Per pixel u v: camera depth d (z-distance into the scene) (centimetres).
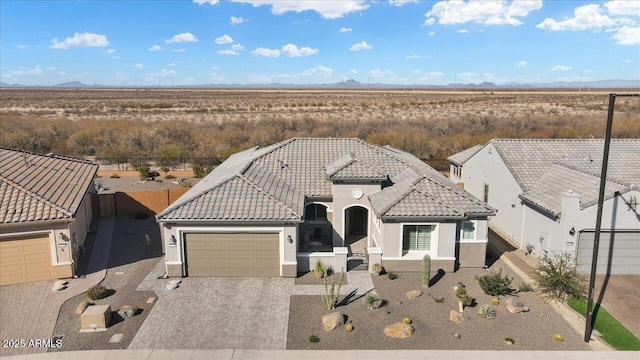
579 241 2064
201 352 1483
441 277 2080
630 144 2923
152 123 6719
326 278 1959
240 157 3297
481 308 1727
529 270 2183
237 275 2086
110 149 5112
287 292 1920
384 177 2336
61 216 1966
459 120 7244
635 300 1848
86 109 9300
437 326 1652
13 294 1877
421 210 2070
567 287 1811
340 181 2366
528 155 2784
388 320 1692
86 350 1489
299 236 2408
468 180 3403
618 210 2045
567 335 1595
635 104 10506
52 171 2620
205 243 2059
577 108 9750
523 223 2502
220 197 2128
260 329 1627
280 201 2103
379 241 2209
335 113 9062
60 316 1708
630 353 1484
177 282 1991
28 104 10262
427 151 5238
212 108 9925
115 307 1781
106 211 3033
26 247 1967
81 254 2300
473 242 2172
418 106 10744
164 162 4706
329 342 1544
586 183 2256
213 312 1747
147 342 1541
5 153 2664
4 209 1945
